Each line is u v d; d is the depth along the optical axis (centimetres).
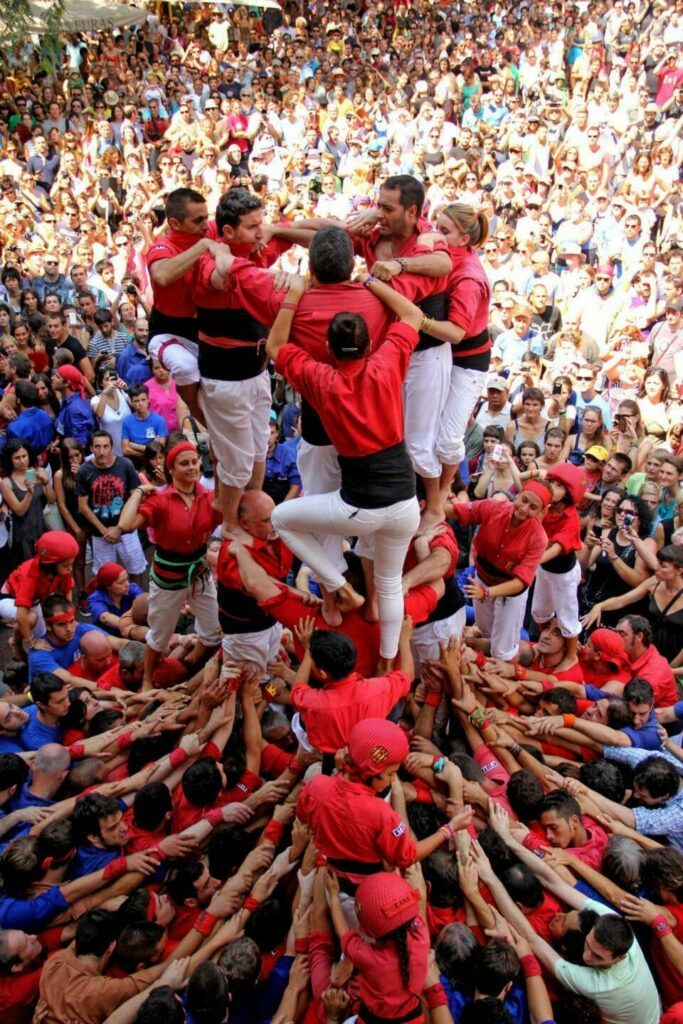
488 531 671
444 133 1886
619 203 1557
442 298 530
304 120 1959
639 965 508
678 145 1752
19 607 746
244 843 553
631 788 643
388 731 455
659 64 1961
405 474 472
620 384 1172
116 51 2080
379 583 514
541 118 1889
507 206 1659
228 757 622
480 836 562
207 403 551
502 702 686
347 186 1794
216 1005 470
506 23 2231
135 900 531
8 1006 513
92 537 943
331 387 446
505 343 1269
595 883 554
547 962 520
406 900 432
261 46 2303
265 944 531
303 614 559
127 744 655
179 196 516
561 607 719
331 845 470
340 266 460
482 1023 464
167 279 504
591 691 701
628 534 847
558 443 971
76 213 1611
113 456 927
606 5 2177
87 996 494
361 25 2369
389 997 442
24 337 1202
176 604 680
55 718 678
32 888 553
